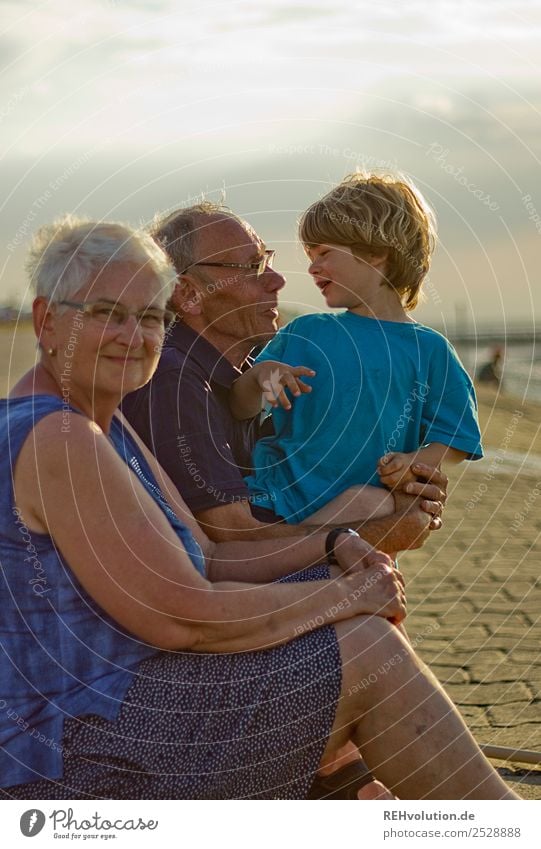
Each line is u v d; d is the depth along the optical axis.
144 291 2.07
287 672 2.05
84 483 1.95
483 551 5.57
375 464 2.84
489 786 2.09
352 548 2.36
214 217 2.75
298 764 2.08
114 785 1.99
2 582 1.97
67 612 2.00
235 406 2.79
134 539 1.98
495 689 3.40
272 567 2.41
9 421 1.99
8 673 1.97
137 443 2.36
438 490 2.78
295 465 2.85
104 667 2.03
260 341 2.83
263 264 2.78
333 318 2.95
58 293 2.04
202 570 2.27
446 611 4.36
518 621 4.17
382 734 2.09
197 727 2.02
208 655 2.08
